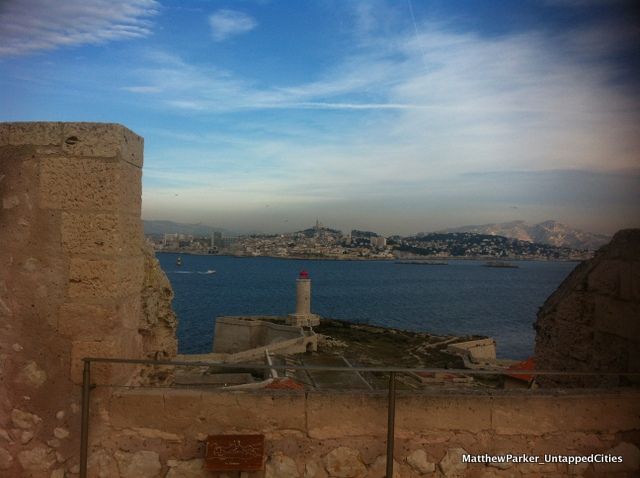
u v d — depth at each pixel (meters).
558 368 6.65
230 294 126.62
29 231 4.53
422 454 4.56
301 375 34.62
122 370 4.68
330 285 161.25
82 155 4.49
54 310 4.54
